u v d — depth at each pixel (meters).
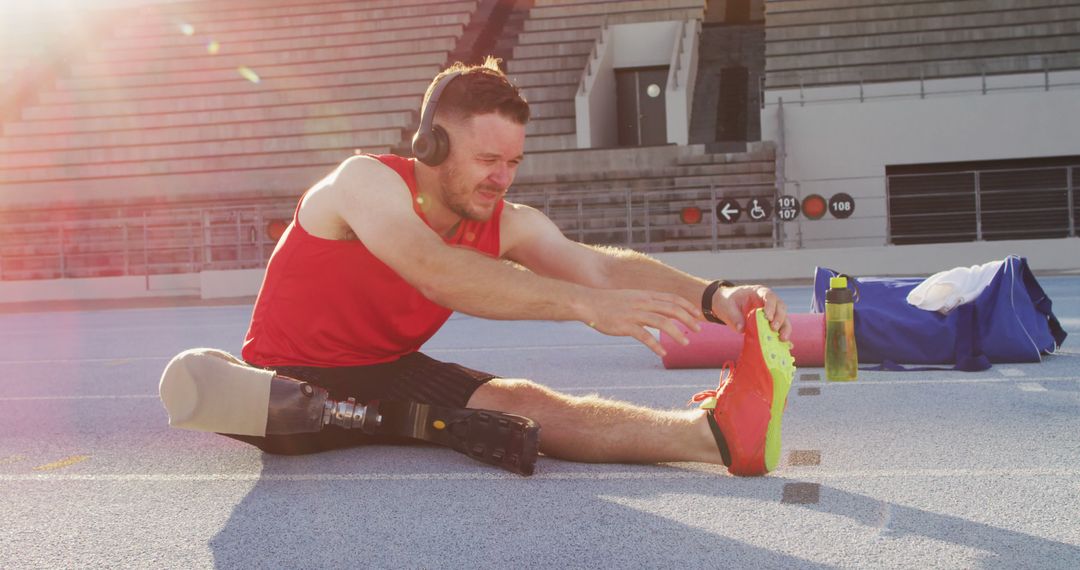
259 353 2.41
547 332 6.50
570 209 13.71
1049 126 13.02
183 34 19.11
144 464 2.54
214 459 2.56
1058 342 4.27
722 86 17.56
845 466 2.25
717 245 12.55
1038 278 10.44
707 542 1.68
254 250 13.58
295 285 2.30
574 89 16.42
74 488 2.28
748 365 2.13
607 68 17.34
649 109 18.27
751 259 11.95
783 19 17.00
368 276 2.23
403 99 15.68
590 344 5.60
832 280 2.71
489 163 2.00
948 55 15.46
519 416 2.22
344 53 17.64
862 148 13.48
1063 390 3.26
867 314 3.99
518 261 2.43
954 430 2.64
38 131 16.03
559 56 17.48
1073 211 12.64
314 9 19.58
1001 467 2.19
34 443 2.94
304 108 15.70
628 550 1.65
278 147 15.13
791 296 8.95
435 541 1.74
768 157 13.59
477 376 2.42
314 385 2.29
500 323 7.41
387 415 2.32
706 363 4.25
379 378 2.36
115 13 20.03
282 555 1.70
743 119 16.05
